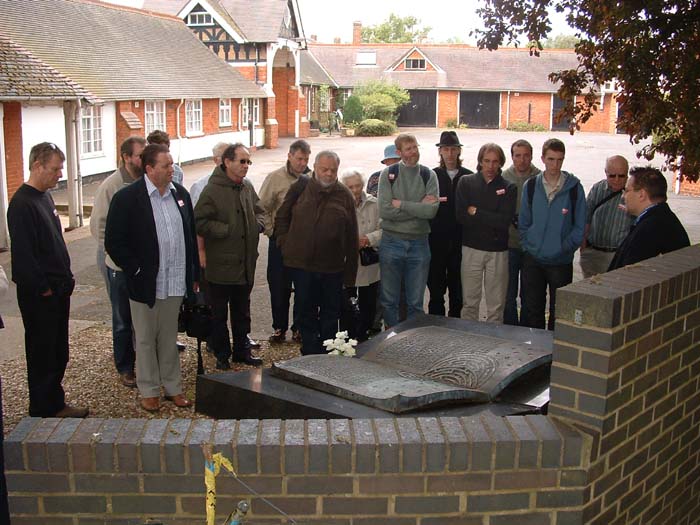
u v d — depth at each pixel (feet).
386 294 22.22
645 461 10.93
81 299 30.04
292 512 9.37
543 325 21.38
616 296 9.42
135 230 15.90
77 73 74.28
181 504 9.39
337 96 193.16
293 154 22.13
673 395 11.34
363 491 9.34
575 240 20.24
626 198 15.87
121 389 18.66
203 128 101.81
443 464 9.32
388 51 202.59
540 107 187.21
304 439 9.35
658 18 19.27
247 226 19.79
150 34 102.01
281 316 23.18
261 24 126.62
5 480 9.15
